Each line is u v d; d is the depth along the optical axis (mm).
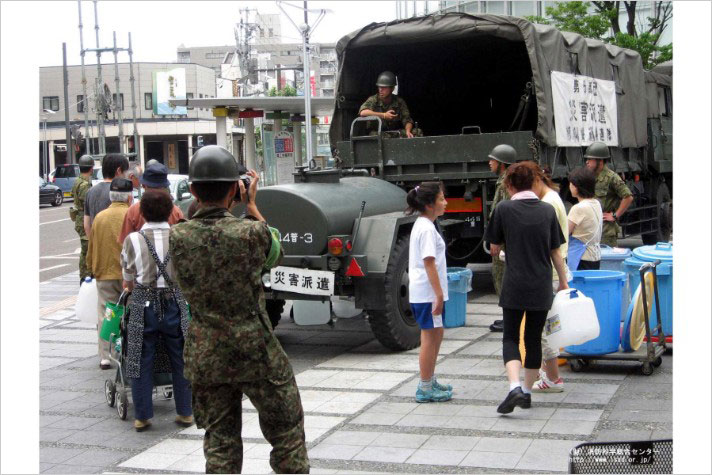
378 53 12945
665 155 16938
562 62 11758
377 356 8898
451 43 13055
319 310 9469
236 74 72062
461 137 11133
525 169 6582
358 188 9555
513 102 14625
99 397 7844
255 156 25391
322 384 7766
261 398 4500
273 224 8719
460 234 11734
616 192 10773
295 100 24109
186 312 6691
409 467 5562
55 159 64812
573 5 24172
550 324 6781
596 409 6633
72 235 27078
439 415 6656
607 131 13508
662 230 17000
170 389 7211
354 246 8766
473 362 8344
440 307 6863
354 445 6035
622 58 14492
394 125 11961
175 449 6285
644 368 7590
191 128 65625
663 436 5895
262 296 4555
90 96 60750
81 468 5926
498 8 29141
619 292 7664
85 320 8742
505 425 6328
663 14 27062
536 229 6461
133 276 6684
